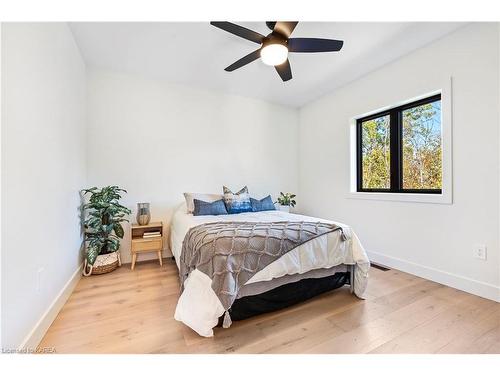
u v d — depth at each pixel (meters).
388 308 1.83
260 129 4.00
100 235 2.60
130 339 1.45
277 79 3.22
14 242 1.21
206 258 1.58
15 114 1.25
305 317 1.71
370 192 3.21
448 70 2.21
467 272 2.10
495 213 1.93
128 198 3.05
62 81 1.98
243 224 2.04
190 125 3.43
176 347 1.38
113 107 2.97
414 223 2.53
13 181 1.21
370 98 3.02
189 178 3.43
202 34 2.24
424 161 2.60
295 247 1.80
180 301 1.55
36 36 1.51
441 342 1.42
